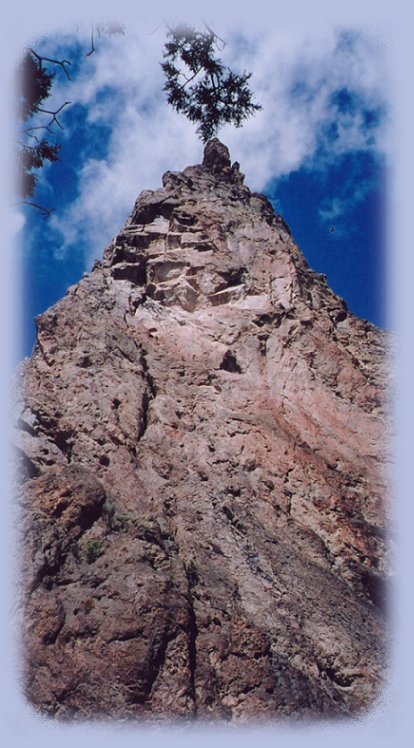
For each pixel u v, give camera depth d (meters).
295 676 23.14
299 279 42.66
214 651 23.16
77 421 30.81
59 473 26.94
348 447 34.94
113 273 41.19
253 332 38.88
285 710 22.14
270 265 43.12
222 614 24.48
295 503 31.23
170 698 21.42
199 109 25.55
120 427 31.25
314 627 25.48
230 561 27.08
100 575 24.19
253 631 23.86
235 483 30.80
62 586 23.83
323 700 22.97
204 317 39.56
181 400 34.06
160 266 41.66
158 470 29.98
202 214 45.53
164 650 22.33
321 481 32.28
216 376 36.06
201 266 41.81
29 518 25.03
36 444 28.94
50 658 21.72
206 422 33.38
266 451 32.66
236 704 22.14
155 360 35.84
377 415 37.09
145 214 45.41
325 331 39.97
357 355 39.94
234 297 41.09
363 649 25.17
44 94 22.81
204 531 28.03
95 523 26.05
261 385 36.34
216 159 53.31
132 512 27.30
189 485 29.89
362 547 30.05
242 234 44.97
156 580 23.84
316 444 34.47
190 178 50.00
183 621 23.08
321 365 38.19
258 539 28.45
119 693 21.27
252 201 49.03
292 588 26.73
